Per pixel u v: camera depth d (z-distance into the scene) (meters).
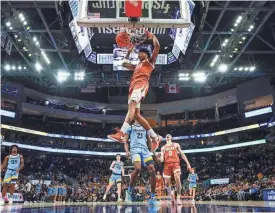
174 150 9.27
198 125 49.81
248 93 41.91
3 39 24.33
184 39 20.69
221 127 47.41
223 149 44.09
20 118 43.38
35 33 26.61
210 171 42.75
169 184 9.38
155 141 5.05
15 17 22.00
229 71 30.73
